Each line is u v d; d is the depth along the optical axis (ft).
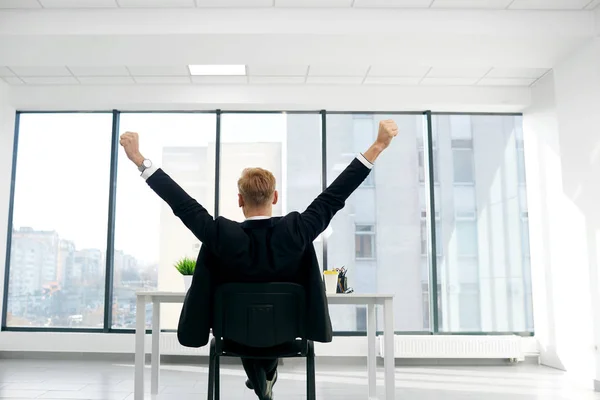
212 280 5.56
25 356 17.90
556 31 13.48
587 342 14.60
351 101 18.39
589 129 14.10
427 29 13.28
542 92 17.70
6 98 18.21
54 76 17.40
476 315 18.74
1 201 18.33
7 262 18.66
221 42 13.69
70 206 19.07
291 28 13.21
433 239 18.86
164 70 16.85
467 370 16.56
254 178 5.71
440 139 19.42
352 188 5.41
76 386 13.05
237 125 19.35
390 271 18.84
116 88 18.33
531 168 18.52
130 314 18.66
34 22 13.19
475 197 19.26
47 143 19.34
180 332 5.46
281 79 17.72
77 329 18.42
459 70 16.94
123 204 19.11
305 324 5.49
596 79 13.67
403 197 19.15
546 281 17.31
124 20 13.21
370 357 11.01
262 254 5.38
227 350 6.02
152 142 19.33
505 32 13.38
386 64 16.08
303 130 19.35
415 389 13.39
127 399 11.57
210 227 5.26
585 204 14.48
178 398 11.68
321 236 18.76
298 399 11.84
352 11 13.32
